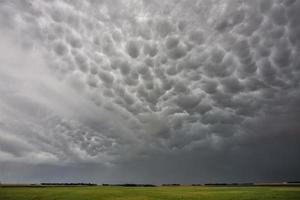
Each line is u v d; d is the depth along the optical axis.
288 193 71.62
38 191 77.19
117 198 57.31
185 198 57.94
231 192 78.44
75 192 73.31
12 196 59.97
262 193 72.06
